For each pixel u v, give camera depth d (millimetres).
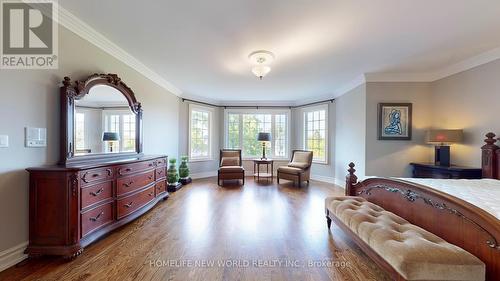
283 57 3195
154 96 4191
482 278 1265
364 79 4113
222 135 6625
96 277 1692
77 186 1972
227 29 2441
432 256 1302
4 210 1782
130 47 2926
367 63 3475
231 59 3307
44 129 2080
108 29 2480
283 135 6688
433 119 3988
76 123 2322
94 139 2582
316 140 6051
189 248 2160
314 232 2553
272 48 2900
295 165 5375
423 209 1883
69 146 2221
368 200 2658
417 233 1605
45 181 1922
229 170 5172
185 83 4711
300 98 6227
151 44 2836
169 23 2336
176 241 2307
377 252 1574
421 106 4055
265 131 6691
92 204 2160
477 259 1296
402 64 3535
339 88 5078
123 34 2590
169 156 4891
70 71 2336
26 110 1938
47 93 2107
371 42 2734
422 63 3494
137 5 2037
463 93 3469
